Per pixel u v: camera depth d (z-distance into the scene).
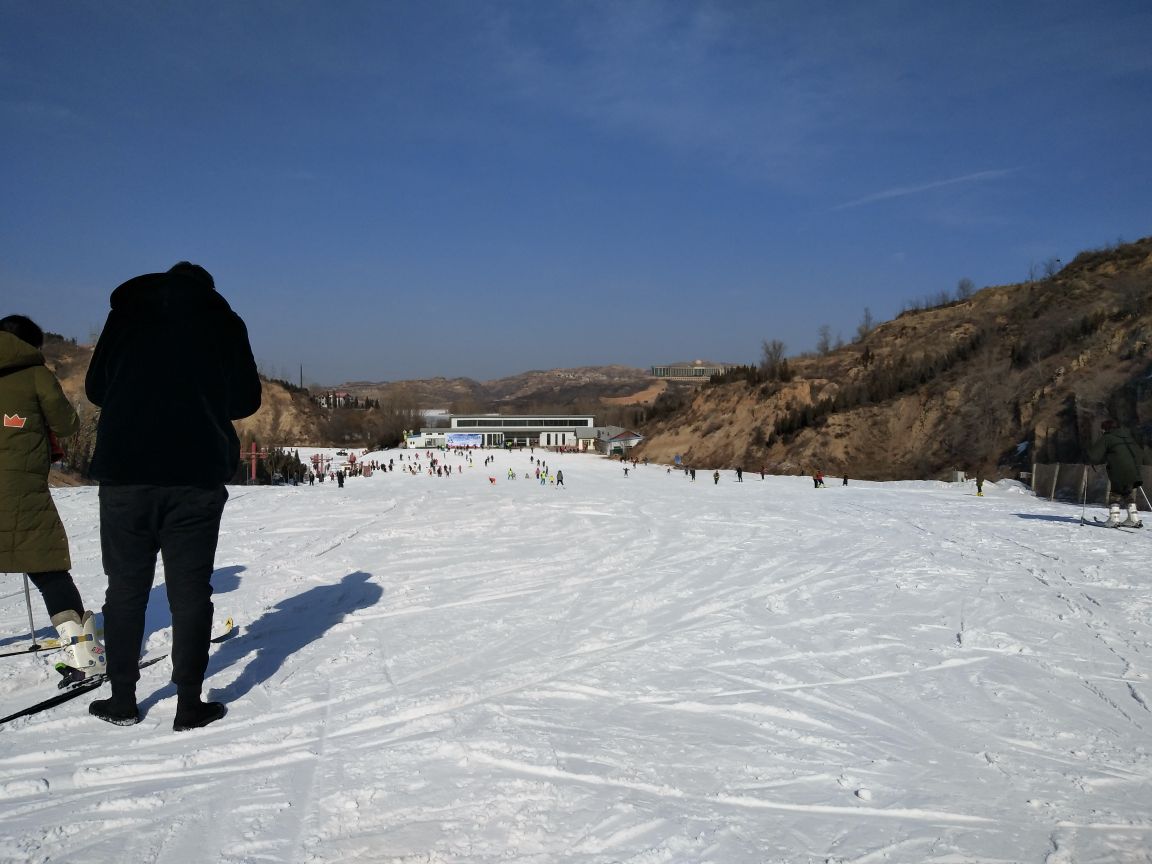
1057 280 75.88
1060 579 9.30
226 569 9.70
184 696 4.29
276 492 27.42
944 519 18.16
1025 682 5.31
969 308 85.50
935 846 3.08
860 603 7.93
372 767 3.76
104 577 8.73
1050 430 46.97
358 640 6.23
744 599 8.11
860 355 85.88
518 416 161.88
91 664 5.05
